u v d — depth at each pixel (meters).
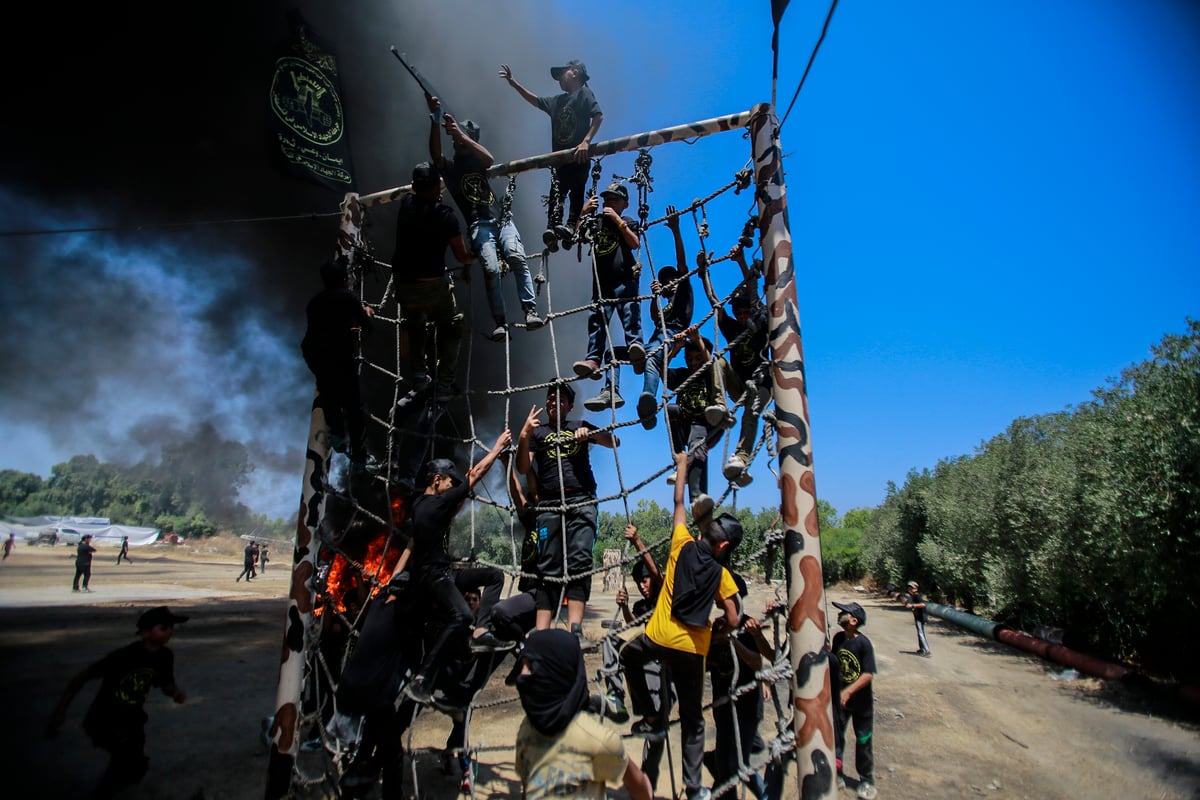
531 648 2.58
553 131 5.56
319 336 4.69
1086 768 7.32
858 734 6.16
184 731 7.21
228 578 34.22
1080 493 13.78
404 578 4.27
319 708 4.79
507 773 6.39
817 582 3.45
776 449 3.77
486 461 4.54
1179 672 12.05
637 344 4.65
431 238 4.83
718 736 4.67
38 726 6.75
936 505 25.28
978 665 14.02
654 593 4.97
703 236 4.71
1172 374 11.45
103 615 15.46
